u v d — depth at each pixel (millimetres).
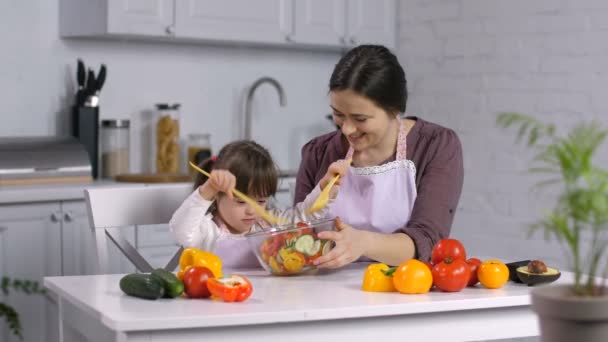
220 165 2258
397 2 4535
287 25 4148
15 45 3791
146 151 4164
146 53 4141
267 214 1993
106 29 3627
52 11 3877
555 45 3773
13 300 3277
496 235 4031
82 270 3430
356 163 2246
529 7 3867
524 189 3887
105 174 3930
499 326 1672
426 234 2033
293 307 1519
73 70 3941
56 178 3562
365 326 1557
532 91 3869
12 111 3803
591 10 3631
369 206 2188
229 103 4406
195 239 2123
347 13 4340
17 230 3268
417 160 2189
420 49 4414
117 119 4059
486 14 4055
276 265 1862
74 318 1758
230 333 1467
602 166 3605
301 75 4641
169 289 1590
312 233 1861
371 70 1960
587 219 957
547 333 967
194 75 4285
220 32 3930
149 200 2297
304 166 2375
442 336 1620
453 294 1673
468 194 4164
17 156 3492
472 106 4137
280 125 4578
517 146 3912
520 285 1800
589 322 930
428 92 4375
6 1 3760
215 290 1564
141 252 3564
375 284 1697
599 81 3613
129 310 1483
